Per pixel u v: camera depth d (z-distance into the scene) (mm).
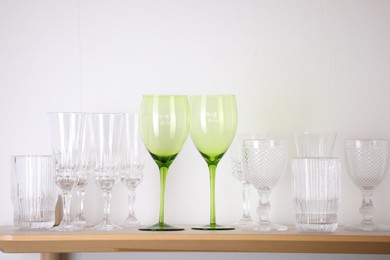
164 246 1499
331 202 1539
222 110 1603
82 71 1814
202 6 1807
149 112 1594
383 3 1796
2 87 1819
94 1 1819
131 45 1812
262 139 1624
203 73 1799
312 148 1646
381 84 1787
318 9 1798
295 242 1485
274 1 1802
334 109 1787
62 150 1596
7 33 1827
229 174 1778
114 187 1786
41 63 1820
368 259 1763
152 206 1783
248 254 1766
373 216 1771
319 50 1793
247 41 1799
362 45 1792
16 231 1577
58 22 1821
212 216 1644
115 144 1628
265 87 1793
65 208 1618
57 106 1813
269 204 1604
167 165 1628
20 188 1596
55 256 1751
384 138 1783
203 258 1767
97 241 1503
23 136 1815
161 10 1811
